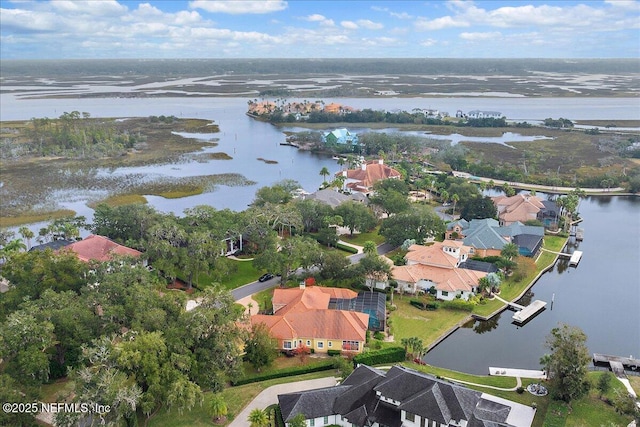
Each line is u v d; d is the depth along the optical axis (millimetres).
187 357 73938
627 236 167000
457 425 68875
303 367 88125
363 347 94312
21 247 125938
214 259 118188
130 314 84000
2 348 70625
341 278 118438
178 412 75125
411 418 70250
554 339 91062
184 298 90562
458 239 150125
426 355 97250
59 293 88688
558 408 76875
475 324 110688
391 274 116562
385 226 146750
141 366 69812
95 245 126312
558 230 166750
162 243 115188
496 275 118938
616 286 130125
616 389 82688
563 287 129500
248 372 87438
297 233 149500
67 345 78062
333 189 194375
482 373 91625
